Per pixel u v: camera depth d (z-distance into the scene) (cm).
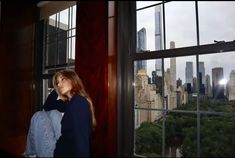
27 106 244
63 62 236
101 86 172
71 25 231
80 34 190
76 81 142
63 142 121
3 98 238
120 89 169
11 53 243
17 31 246
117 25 173
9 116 239
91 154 171
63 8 236
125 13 177
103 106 170
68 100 140
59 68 239
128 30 177
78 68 188
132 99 174
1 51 240
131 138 173
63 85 141
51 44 252
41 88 252
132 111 174
